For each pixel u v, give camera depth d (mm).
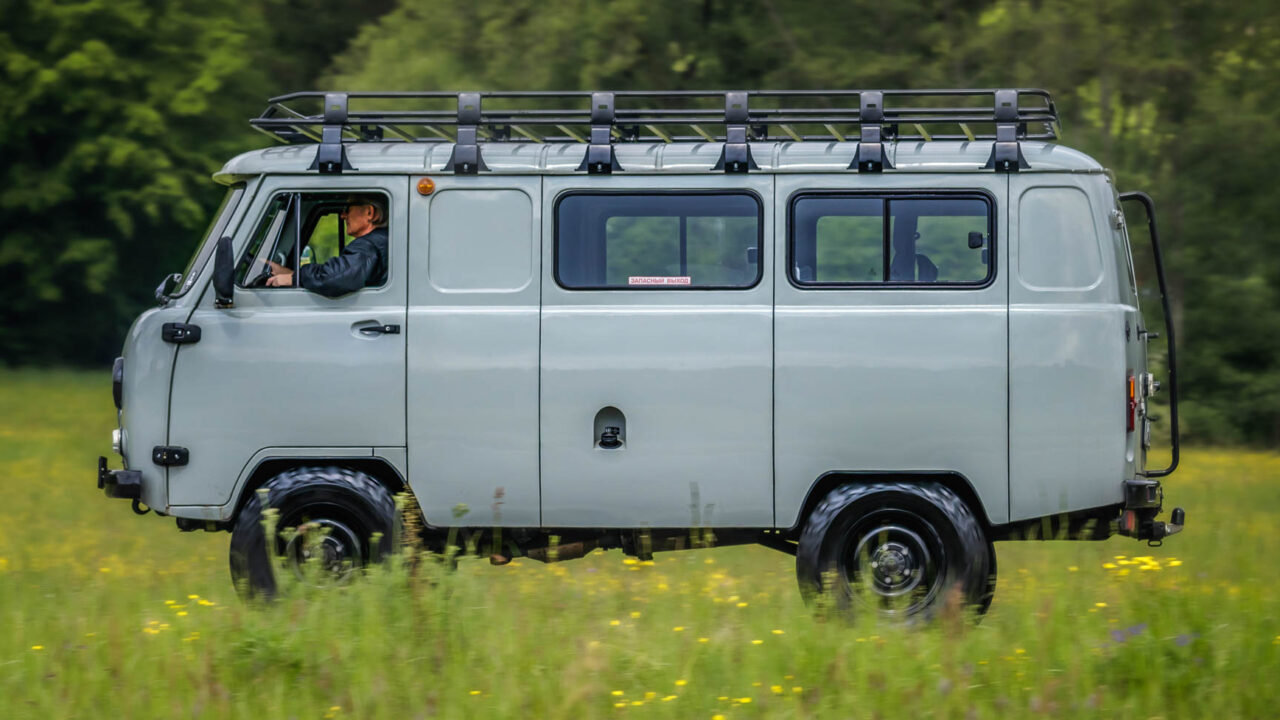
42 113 98062
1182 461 63000
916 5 67688
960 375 24938
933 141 25969
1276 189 71000
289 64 110875
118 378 26141
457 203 25531
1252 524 38031
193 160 100125
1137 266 71438
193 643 21125
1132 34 67125
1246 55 70938
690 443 25094
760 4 67625
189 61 100750
